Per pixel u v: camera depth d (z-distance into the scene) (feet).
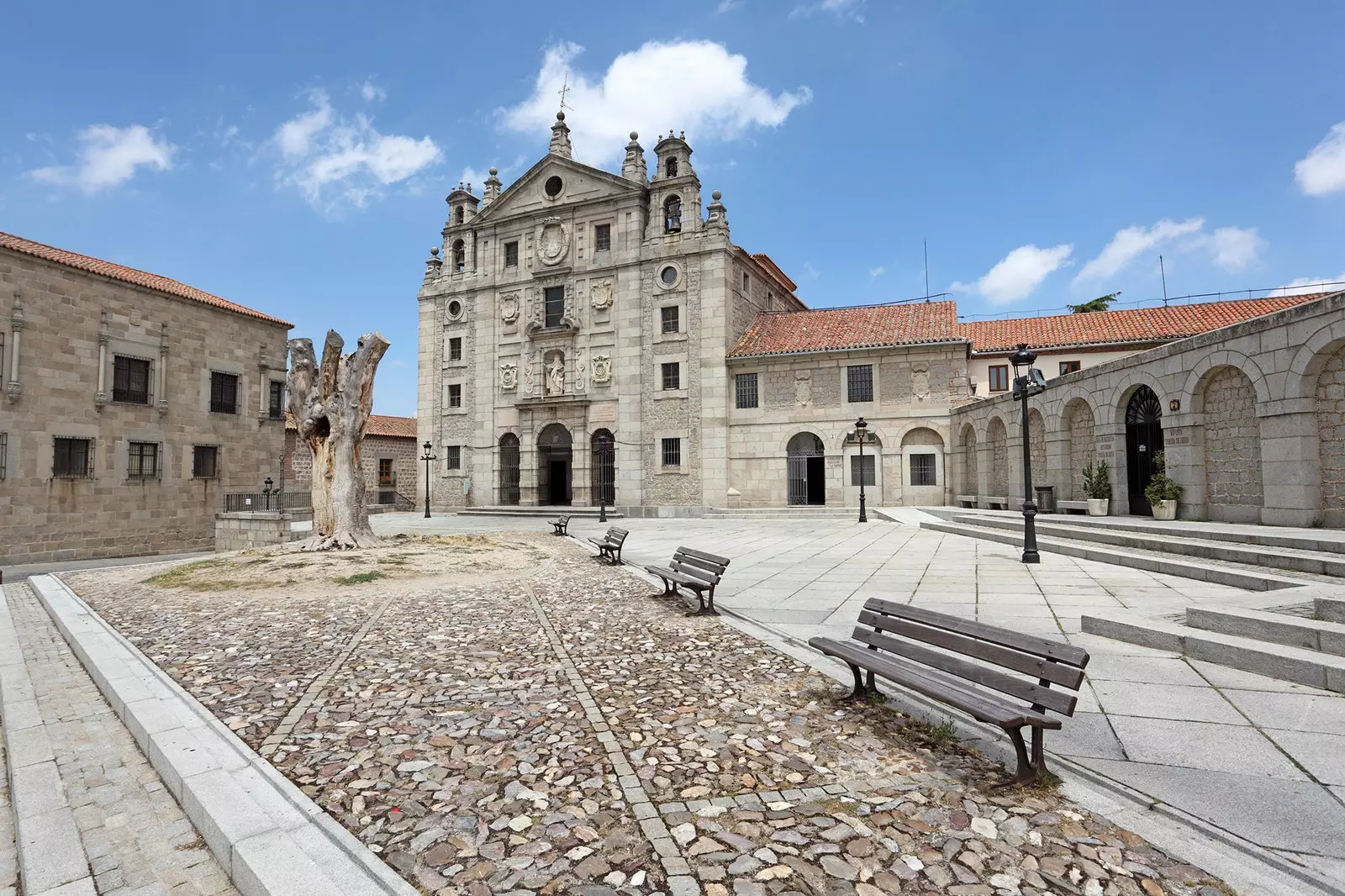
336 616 30.68
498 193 126.31
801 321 114.42
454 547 59.57
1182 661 20.25
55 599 35.63
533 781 13.76
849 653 17.79
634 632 26.43
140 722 16.69
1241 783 12.63
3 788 15.17
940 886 9.96
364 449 145.07
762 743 15.37
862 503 81.25
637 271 111.86
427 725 16.90
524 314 121.08
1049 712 16.40
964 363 97.30
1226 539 37.76
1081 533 47.34
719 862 10.73
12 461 82.48
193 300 101.19
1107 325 102.42
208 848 12.11
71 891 10.71
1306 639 19.12
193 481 100.89
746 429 106.22
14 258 83.25
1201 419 47.52
